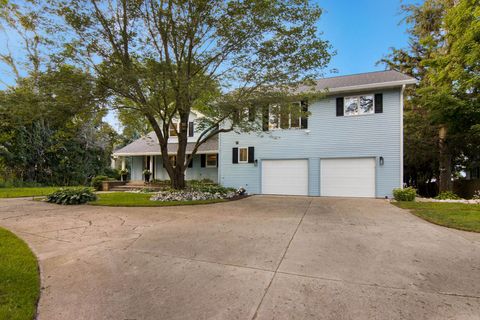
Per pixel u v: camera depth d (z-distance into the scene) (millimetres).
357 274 2939
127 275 2949
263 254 3617
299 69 8398
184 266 3201
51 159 18891
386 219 6082
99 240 4328
